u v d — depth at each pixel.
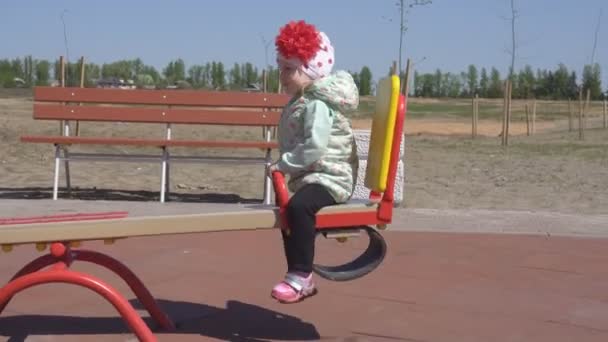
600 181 9.42
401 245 5.52
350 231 3.59
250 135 14.29
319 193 3.51
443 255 5.26
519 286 4.62
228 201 7.56
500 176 9.80
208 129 15.52
